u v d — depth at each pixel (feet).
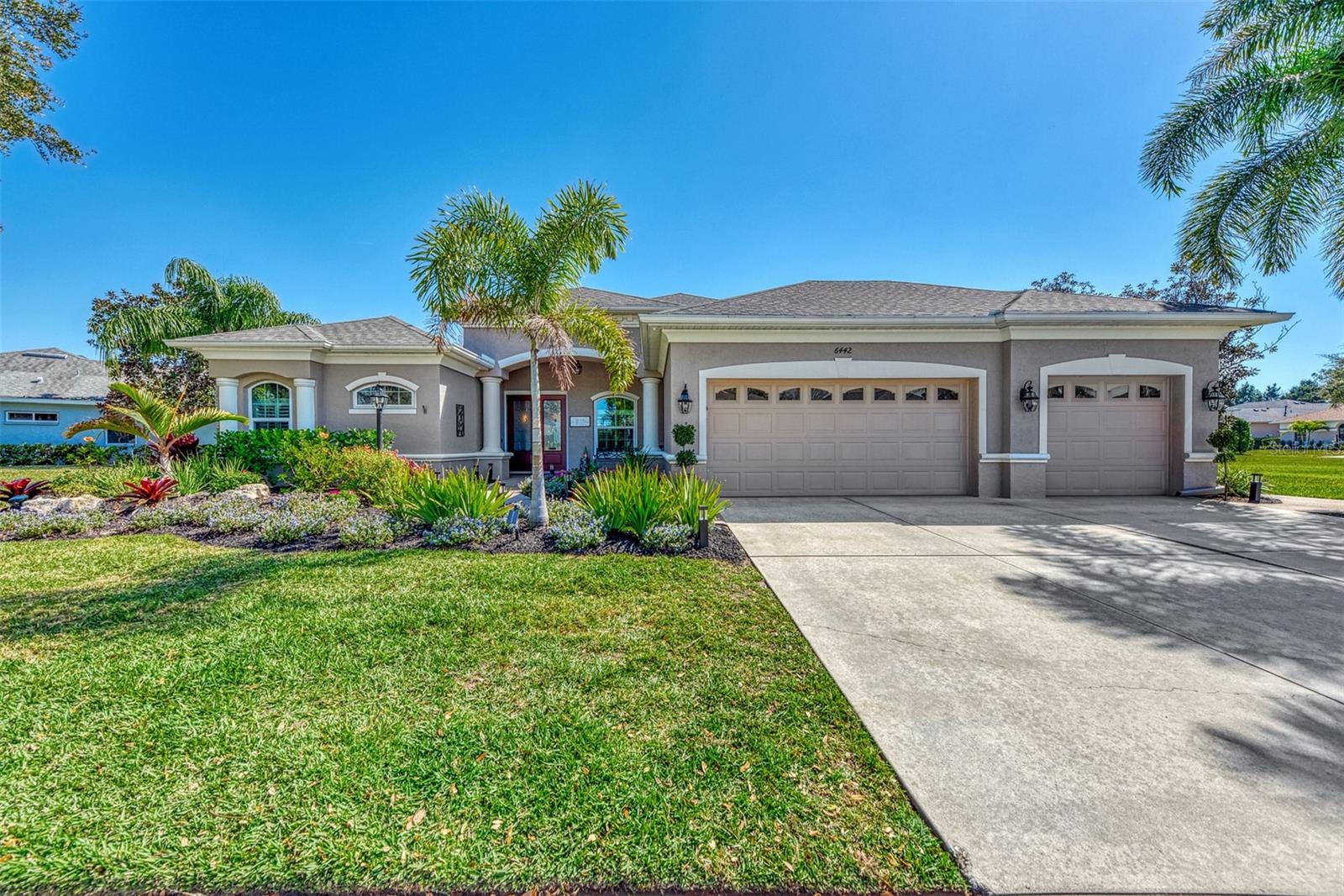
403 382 44.04
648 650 12.11
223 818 6.96
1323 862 6.27
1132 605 15.17
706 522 21.45
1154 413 38.01
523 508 27.04
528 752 8.34
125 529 25.59
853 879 6.16
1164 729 9.04
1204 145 33.96
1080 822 6.93
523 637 12.77
